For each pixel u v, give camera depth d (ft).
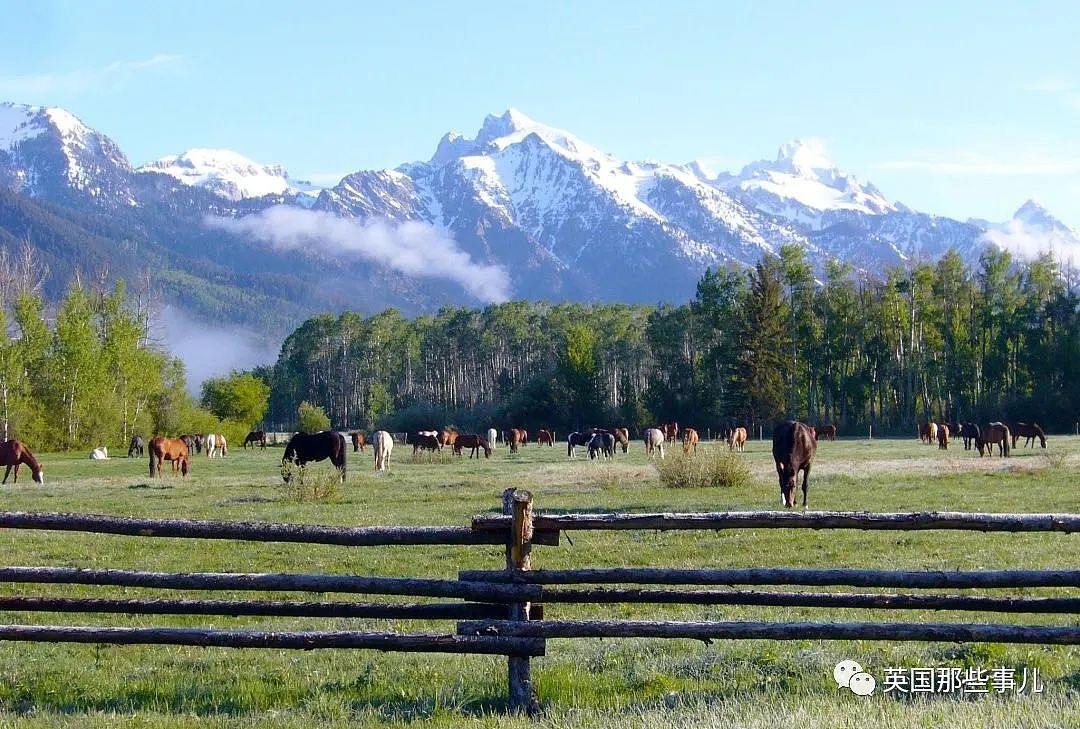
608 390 410.11
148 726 25.49
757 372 304.71
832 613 38.88
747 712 24.97
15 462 128.98
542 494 96.84
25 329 245.65
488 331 479.00
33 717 26.63
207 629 27.86
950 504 78.74
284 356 575.38
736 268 348.79
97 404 246.27
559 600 27.04
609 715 25.49
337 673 31.24
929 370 321.93
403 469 151.94
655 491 97.45
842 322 331.16
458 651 26.76
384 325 524.11
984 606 26.89
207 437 230.89
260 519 78.02
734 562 52.75
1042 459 131.34
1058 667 29.22
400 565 53.83
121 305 260.42
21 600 28.22
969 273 335.26
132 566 54.65
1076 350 299.99
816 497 87.51
